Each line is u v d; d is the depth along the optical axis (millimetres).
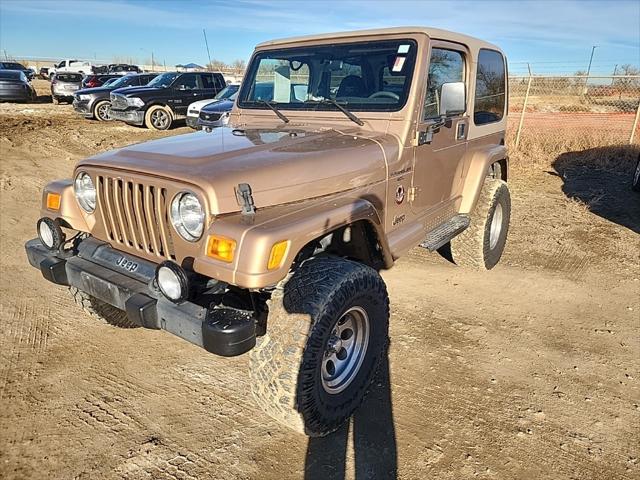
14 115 17094
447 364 3365
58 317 3918
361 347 2809
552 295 4445
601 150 11031
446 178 4031
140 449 2590
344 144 3020
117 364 3328
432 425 2797
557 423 2828
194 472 2455
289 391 2348
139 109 14805
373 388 3107
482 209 4578
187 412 2881
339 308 2445
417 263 5129
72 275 2807
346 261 2641
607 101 19859
